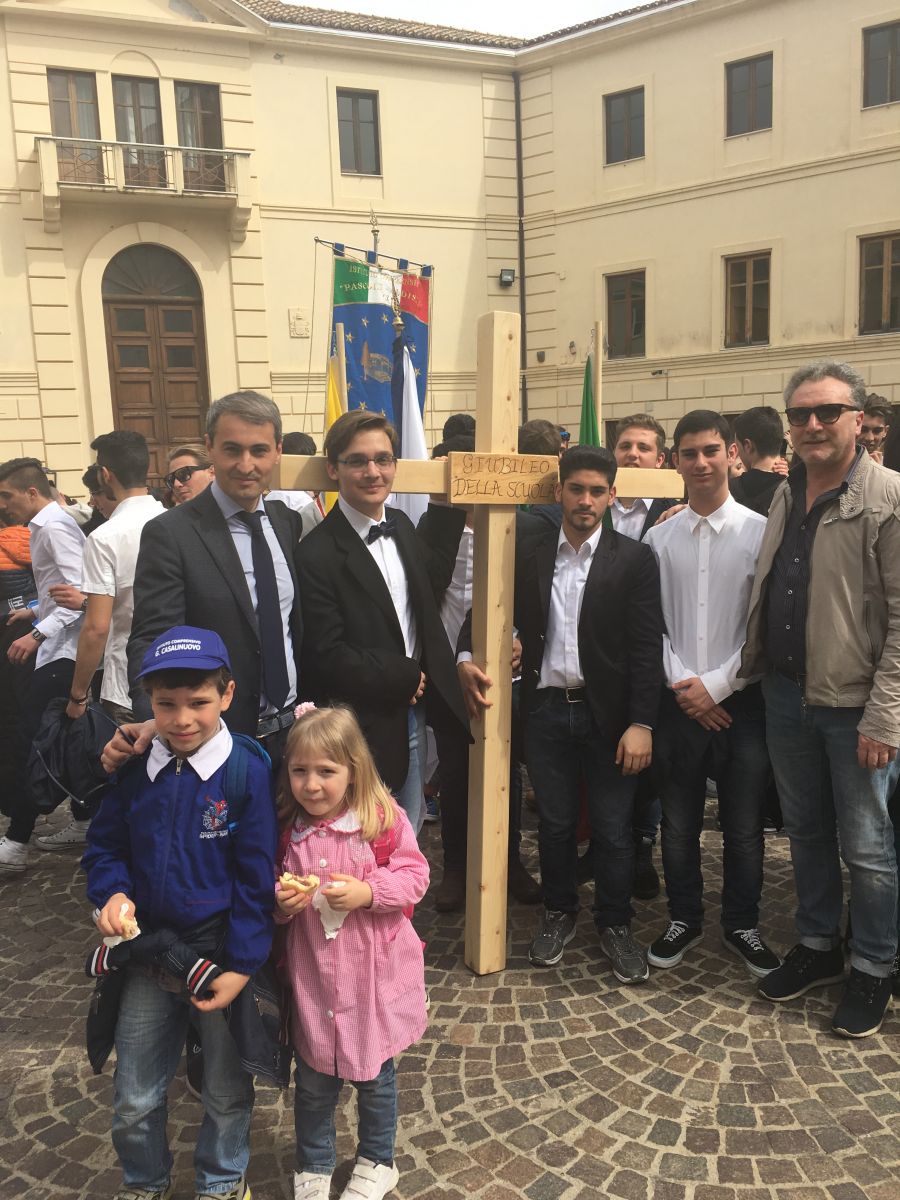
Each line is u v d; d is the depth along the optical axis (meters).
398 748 2.80
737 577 3.04
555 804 3.22
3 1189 2.25
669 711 3.14
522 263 16.72
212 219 14.67
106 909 1.92
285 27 14.62
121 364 14.66
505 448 3.04
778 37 14.11
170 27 13.97
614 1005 2.97
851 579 2.67
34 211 13.73
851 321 14.12
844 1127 2.37
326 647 2.72
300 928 2.12
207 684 1.95
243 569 2.56
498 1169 2.26
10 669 4.28
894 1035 2.76
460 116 16.00
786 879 3.90
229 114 14.51
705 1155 2.28
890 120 13.51
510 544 3.10
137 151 14.00
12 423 13.95
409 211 15.82
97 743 2.90
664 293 15.53
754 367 14.95
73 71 13.80
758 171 14.52
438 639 2.96
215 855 2.00
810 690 2.76
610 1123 2.41
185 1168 2.29
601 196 15.88
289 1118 2.49
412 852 2.21
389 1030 2.11
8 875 4.20
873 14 13.41
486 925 3.14
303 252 15.25
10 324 13.80
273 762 2.56
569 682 3.11
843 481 2.71
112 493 3.63
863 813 2.73
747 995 3.01
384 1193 2.16
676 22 14.78
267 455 2.53
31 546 4.21
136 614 2.45
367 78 15.34
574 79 15.83
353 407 5.42
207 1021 2.05
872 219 13.79
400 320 5.77
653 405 15.84
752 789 3.12
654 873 3.79
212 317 14.82
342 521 2.83
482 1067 2.66
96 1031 2.04
